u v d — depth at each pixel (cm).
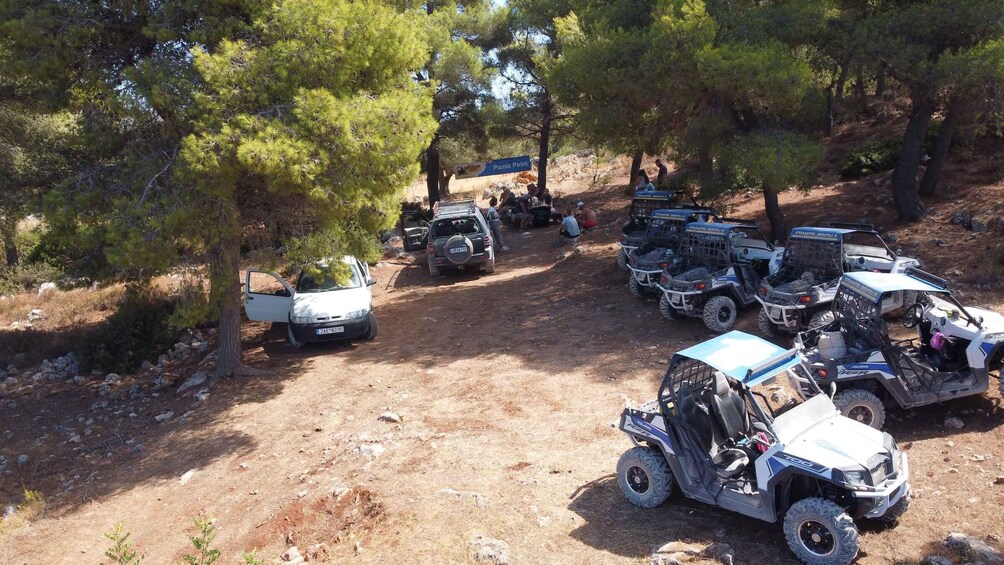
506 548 628
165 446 1062
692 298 1241
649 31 1515
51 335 1811
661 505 691
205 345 1620
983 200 1535
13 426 1231
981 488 649
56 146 1317
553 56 2775
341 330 1428
